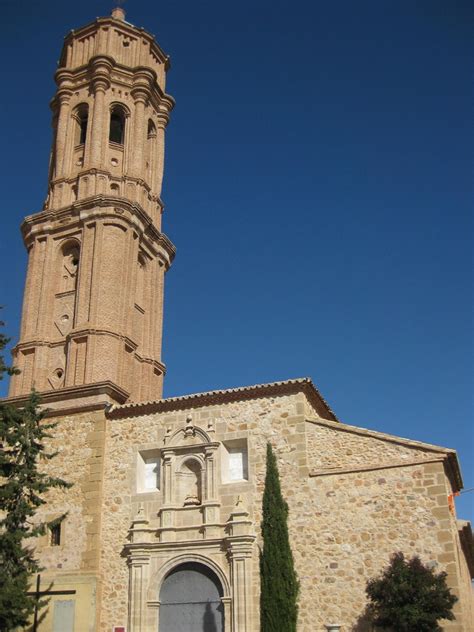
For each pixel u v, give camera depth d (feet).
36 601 79.15
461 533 92.02
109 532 89.76
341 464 82.79
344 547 78.64
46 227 114.83
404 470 79.61
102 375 100.63
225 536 83.97
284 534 80.48
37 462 96.37
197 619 82.33
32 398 88.33
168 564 85.40
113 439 95.14
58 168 120.16
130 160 120.16
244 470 88.07
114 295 106.93
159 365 114.21
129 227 112.57
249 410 89.76
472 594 104.27
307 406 89.97
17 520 81.87
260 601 78.43
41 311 109.60
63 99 124.98
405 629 67.72
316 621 76.48
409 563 72.38
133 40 131.34
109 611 85.51
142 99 124.67
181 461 90.94
